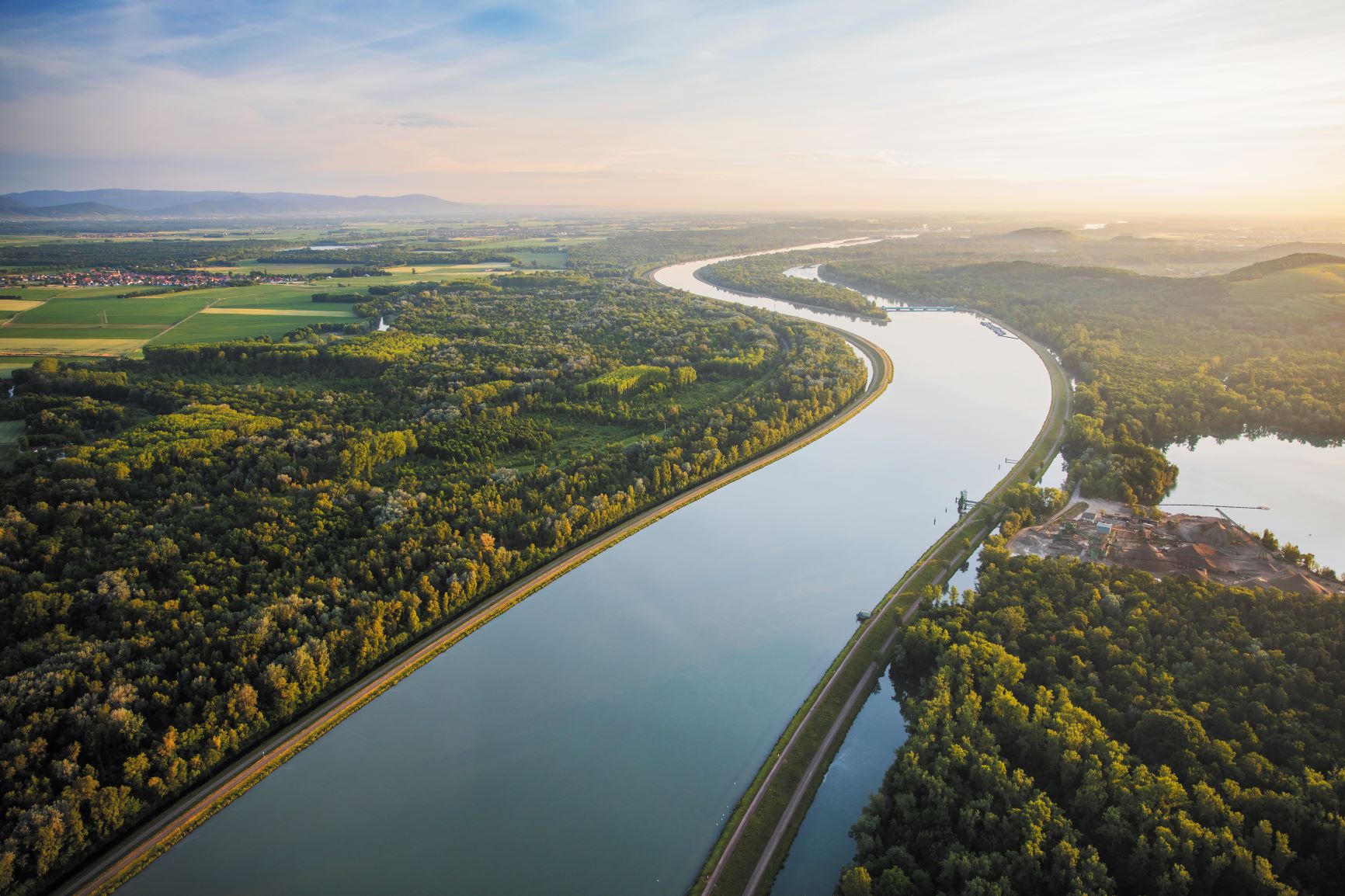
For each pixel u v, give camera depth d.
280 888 102.06
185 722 118.88
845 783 121.12
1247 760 104.62
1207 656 127.94
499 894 101.56
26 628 132.25
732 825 111.50
